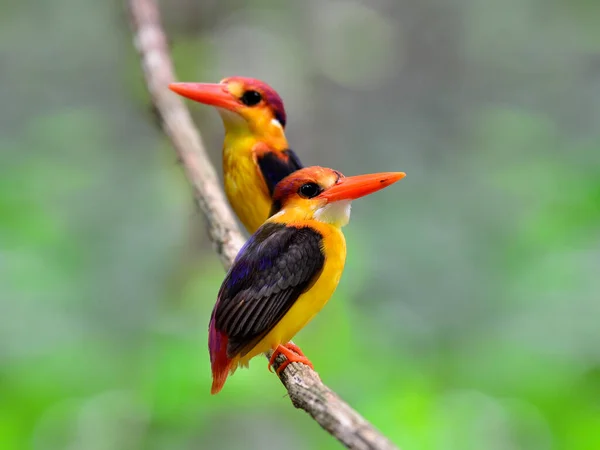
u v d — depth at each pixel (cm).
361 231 1411
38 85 1931
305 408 415
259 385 930
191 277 1243
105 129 1692
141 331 1304
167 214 1504
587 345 1104
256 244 523
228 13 1606
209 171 695
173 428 1010
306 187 536
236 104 689
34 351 1173
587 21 1864
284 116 714
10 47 1914
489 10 2070
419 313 1362
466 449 1062
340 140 1853
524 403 1121
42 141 1611
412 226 1474
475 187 1574
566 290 1138
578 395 1098
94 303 1332
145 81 802
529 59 2038
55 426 1138
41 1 1888
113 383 1202
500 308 1325
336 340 1005
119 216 1500
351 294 1116
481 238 1466
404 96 2091
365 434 382
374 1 2152
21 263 1241
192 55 1399
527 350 1137
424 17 2156
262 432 1159
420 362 1241
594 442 1066
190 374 936
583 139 1628
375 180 530
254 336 508
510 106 1956
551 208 1238
